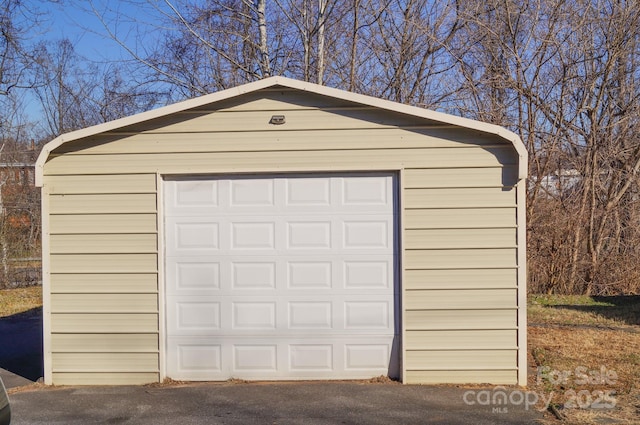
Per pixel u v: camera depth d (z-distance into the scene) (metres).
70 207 7.16
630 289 14.73
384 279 7.10
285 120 7.09
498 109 14.20
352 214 7.12
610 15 14.45
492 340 6.95
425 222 6.99
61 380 7.18
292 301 7.15
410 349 6.98
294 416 5.95
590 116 14.78
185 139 7.14
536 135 14.32
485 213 6.96
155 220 7.12
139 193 7.14
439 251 6.99
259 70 15.41
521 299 6.91
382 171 7.09
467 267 6.96
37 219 19.55
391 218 7.09
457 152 6.99
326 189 7.14
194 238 7.20
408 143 7.03
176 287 7.19
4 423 4.21
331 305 7.14
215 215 7.19
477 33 14.98
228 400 6.46
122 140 7.15
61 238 7.16
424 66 15.93
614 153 14.79
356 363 7.12
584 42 14.15
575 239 14.65
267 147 7.10
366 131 7.05
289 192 7.16
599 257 15.04
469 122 6.85
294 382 7.08
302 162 7.08
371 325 7.12
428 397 6.48
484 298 6.95
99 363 7.14
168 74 15.34
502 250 6.95
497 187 6.96
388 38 16.03
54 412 6.18
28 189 20.41
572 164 14.61
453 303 6.97
